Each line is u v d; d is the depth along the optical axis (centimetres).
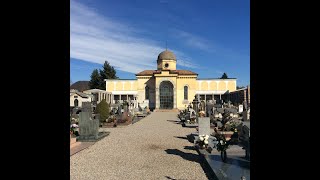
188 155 1002
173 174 737
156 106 5025
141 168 803
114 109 2942
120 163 867
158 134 1650
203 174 735
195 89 5247
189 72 5372
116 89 5762
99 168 800
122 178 698
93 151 1080
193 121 2288
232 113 2450
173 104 5038
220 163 813
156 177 707
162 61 5609
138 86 5347
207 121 1281
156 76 5072
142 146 1205
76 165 836
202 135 1149
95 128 1362
